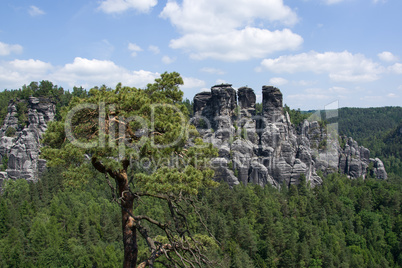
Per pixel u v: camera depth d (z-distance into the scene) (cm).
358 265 8281
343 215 11000
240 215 9569
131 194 1597
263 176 14888
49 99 16138
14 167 13988
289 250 7594
